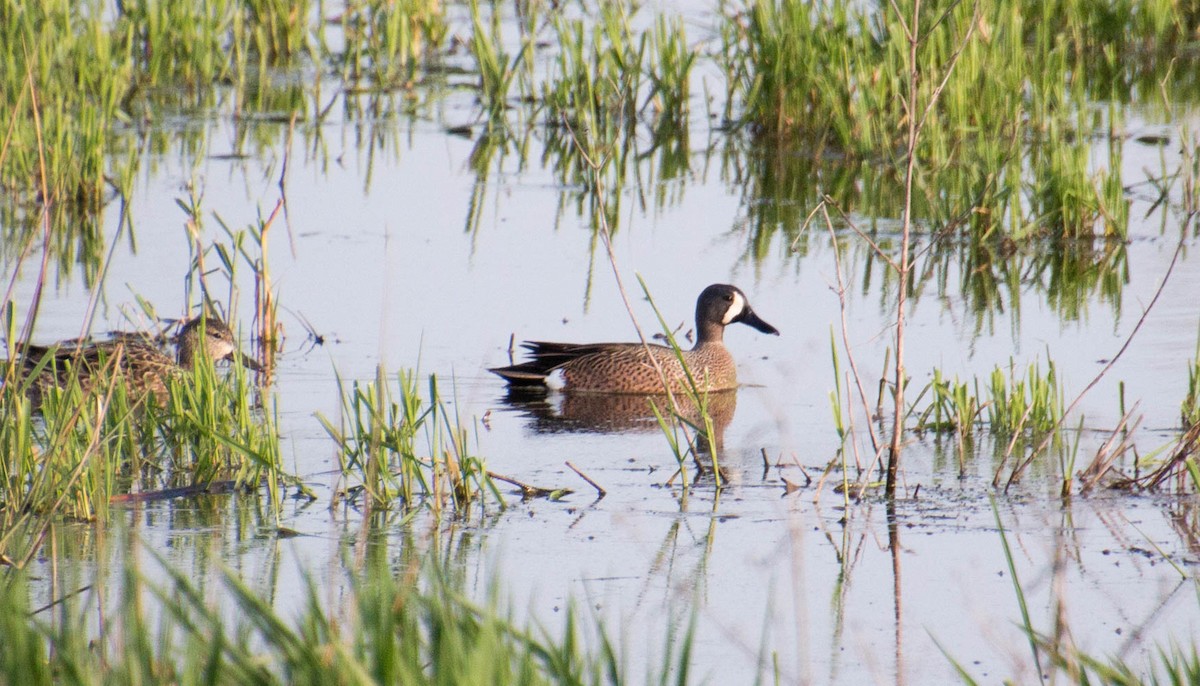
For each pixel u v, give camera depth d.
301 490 10.56
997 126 20.70
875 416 12.41
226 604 8.34
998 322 14.83
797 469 11.17
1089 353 13.67
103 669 5.84
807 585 8.87
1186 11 27.88
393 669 5.52
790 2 23.48
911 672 7.70
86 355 12.96
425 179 20.69
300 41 28.09
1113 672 6.50
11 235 17.84
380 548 9.45
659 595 8.73
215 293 15.91
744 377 14.28
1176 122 22.64
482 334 14.80
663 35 23.91
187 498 10.48
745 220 18.88
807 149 22.81
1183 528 9.57
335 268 16.69
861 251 17.58
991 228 17.58
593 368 13.91
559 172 21.34
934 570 9.04
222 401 11.33
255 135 23.02
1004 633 8.12
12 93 19.58
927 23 21.72
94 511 9.90
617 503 10.44
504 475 11.12
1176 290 15.52
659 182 20.91
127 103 24.78
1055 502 10.15
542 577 9.01
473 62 28.30
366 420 11.86
